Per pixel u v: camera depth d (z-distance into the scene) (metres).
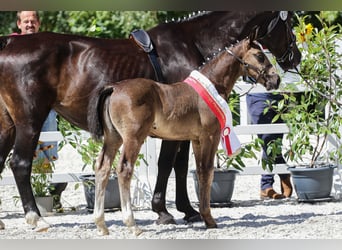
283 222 10.08
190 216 10.26
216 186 11.62
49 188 11.65
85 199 12.74
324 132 11.67
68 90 9.80
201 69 9.61
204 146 9.38
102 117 8.98
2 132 10.09
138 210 11.73
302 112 11.80
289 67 11.00
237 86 12.11
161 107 9.07
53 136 11.77
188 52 10.12
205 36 10.34
